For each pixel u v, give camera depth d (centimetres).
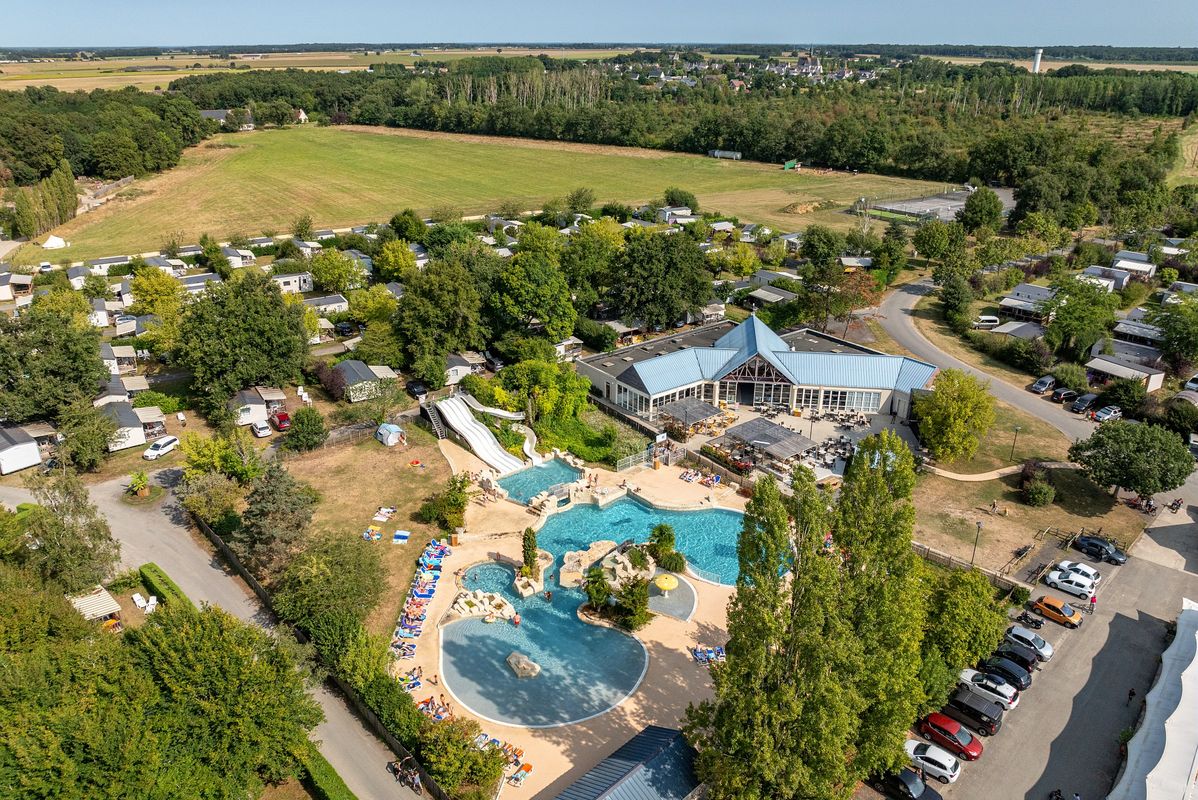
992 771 4978
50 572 6281
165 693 4491
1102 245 17475
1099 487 8419
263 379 10112
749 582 4450
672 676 5812
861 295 12925
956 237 16962
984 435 9394
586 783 4516
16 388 8894
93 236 19612
